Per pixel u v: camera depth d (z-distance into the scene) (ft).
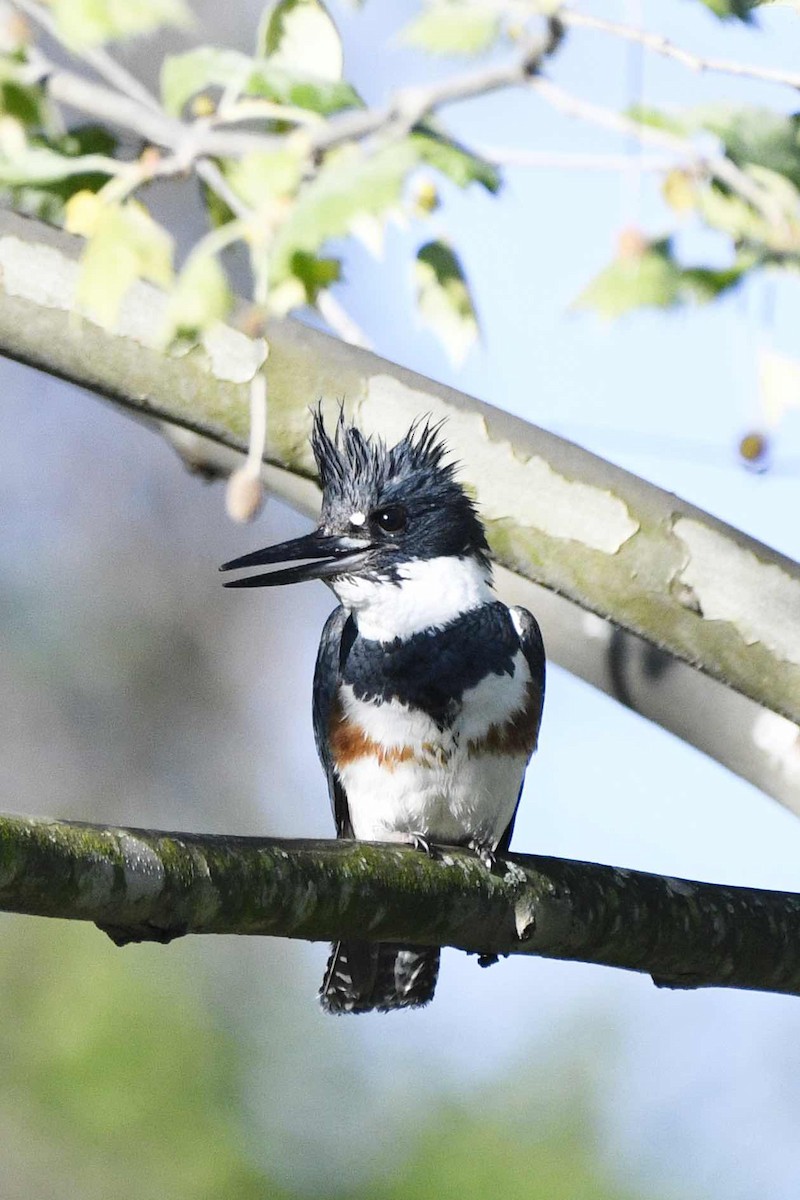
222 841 19.30
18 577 59.31
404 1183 42.24
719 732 25.67
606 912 22.58
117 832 18.33
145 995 44.70
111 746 59.36
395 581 28.60
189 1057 43.86
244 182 20.34
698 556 23.13
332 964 28.96
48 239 23.98
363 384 24.13
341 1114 43.60
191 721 60.49
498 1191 42.16
